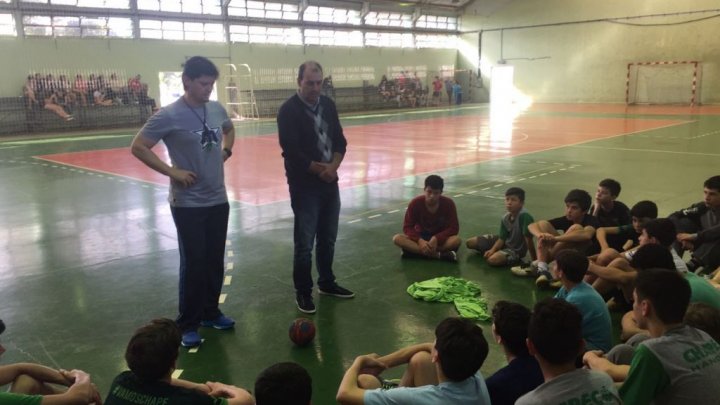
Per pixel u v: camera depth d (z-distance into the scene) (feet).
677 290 7.43
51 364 11.87
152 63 78.79
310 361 11.91
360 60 106.22
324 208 14.80
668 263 10.16
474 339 6.93
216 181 12.66
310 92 13.75
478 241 18.90
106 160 43.24
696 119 70.18
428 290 15.44
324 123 14.24
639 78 102.17
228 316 14.25
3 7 65.36
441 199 18.76
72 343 12.85
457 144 50.42
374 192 29.55
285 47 94.02
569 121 71.97
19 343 12.87
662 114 79.30
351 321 13.89
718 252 15.31
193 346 12.59
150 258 19.03
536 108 99.96
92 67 73.31
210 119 12.48
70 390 8.09
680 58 96.89
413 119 81.05
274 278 16.97
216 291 13.53
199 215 12.39
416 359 8.66
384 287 16.17
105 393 10.78
